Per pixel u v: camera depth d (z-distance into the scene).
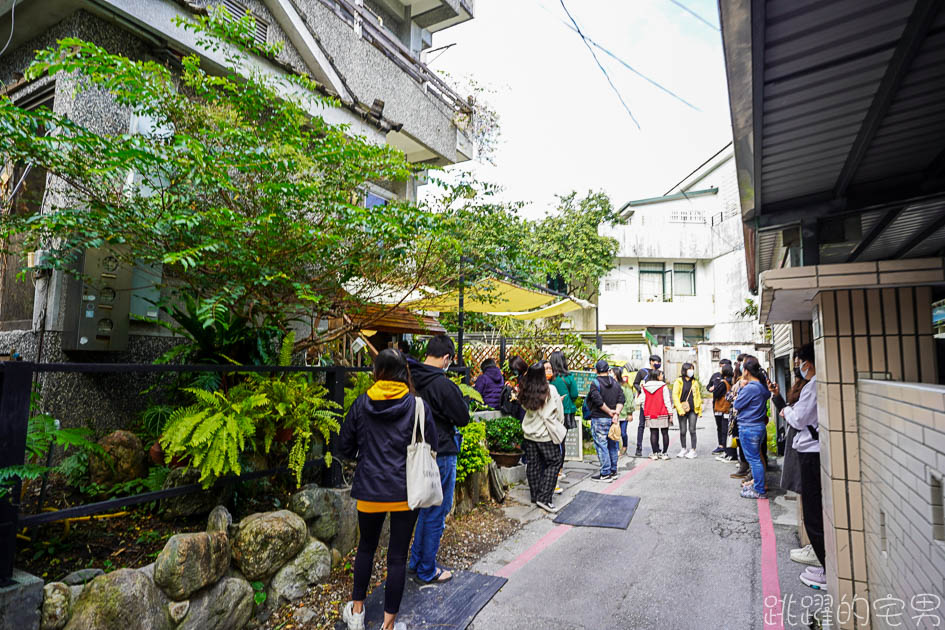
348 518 4.02
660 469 8.07
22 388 2.31
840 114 1.97
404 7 12.63
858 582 2.74
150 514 3.43
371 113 7.41
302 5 7.22
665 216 26.16
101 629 2.32
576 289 23.98
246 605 3.04
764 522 5.32
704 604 3.54
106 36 4.82
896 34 1.50
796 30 1.47
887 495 2.21
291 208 3.77
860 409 2.76
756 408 6.27
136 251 3.61
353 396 4.65
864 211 2.80
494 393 7.43
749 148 2.16
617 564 4.22
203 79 3.91
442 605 3.45
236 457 3.07
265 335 4.47
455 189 4.61
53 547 2.88
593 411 7.32
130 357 4.53
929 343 2.67
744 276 22.94
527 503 5.94
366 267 4.35
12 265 4.62
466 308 8.61
